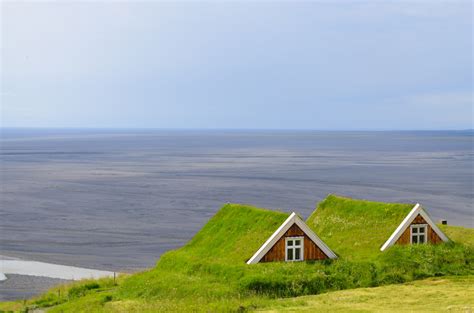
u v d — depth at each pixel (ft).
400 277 135.23
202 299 122.31
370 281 132.77
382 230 150.71
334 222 163.02
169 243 256.11
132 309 118.83
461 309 103.14
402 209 152.97
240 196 400.67
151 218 317.83
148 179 523.29
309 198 387.75
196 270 140.87
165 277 140.87
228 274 132.57
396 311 103.14
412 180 502.79
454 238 159.22
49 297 159.94
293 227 137.90
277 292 126.00
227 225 155.74
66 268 212.64
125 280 156.76
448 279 135.23
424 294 119.55
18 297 176.45
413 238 148.77
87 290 159.63
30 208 353.51
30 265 217.56
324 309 106.22
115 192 430.20
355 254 144.77
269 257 136.15
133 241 260.21
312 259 138.92
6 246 249.75
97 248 246.27
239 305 111.96
